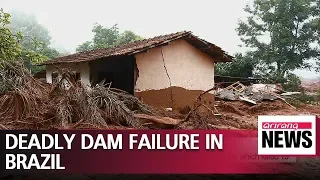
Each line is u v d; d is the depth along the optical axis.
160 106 14.33
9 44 11.78
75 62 15.45
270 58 35.62
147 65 14.09
